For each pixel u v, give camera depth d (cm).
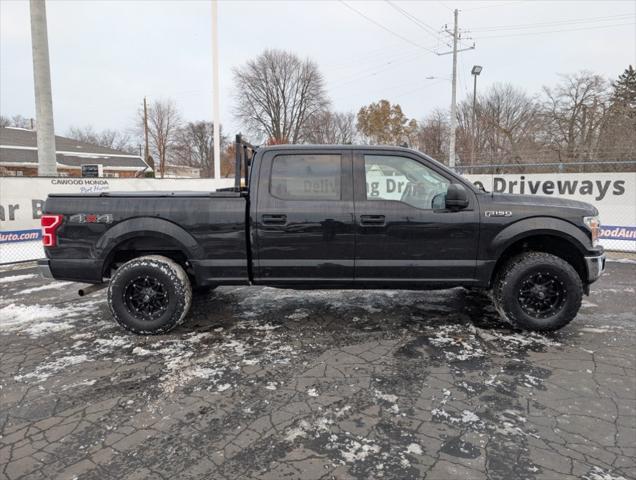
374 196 412
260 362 359
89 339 418
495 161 3569
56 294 598
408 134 4831
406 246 407
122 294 416
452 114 2798
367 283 417
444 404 289
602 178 898
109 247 411
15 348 397
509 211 403
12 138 3472
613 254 877
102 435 258
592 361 354
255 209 409
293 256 412
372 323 452
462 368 343
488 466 225
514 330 426
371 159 414
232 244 412
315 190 412
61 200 415
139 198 413
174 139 6366
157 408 288
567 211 403
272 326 446
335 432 258
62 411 287
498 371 337
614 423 264
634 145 2948
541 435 252
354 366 349
